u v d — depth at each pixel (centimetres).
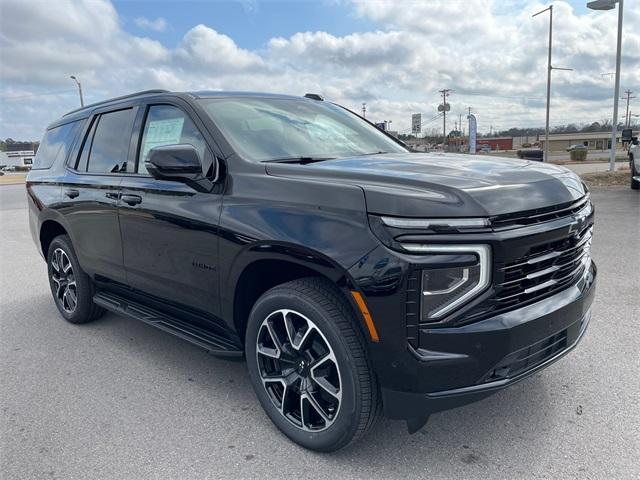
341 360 246
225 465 263
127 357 405
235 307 296
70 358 405
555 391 323
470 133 2305
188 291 324
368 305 228
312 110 394
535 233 233
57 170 474
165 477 254
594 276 298
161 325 360
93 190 402
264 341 287
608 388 325
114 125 408
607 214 1020
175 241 322
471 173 257
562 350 264
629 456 258
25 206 1731
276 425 288
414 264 219
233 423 303
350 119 414
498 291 227
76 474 258
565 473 247
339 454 269
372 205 230
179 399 333
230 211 285
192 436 290
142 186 350
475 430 286
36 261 797
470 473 251
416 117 3488
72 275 478
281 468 259
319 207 248
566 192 262
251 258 272
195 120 328
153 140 359
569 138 10400
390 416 241
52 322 495
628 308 464
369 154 346
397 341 226
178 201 319
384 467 257
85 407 326
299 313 261
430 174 253
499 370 237
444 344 224
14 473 260
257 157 304
